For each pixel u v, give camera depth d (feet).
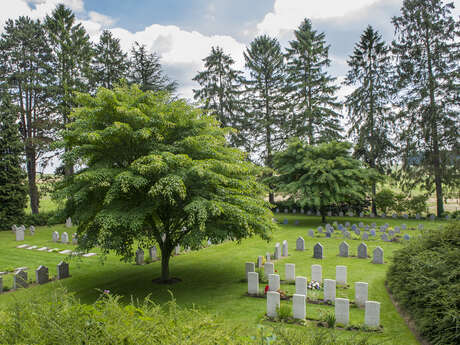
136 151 40.50
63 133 38.70
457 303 23.38
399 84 108.88
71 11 107.45
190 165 36.94
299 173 105.19
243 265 55.67
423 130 104.42
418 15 104.32
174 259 61.11
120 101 41.47
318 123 136.15
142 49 124.98
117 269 54.75
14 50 106.73
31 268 57.00
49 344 11.93
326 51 136.98
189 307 36.40
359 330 29.01
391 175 119.34
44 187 113.19
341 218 116.88
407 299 30.04
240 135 145.69
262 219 44.86
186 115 41.55
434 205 140.05
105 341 11.69
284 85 146.10
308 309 34.60
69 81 105.70
